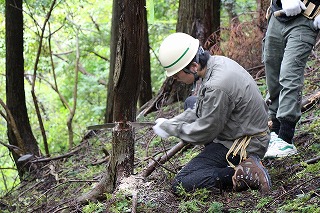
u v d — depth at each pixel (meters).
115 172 4.31
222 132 4.01
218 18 7.75
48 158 7.16
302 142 4.78
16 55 7.64
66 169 6.74
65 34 11.64
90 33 11.69
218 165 4.06
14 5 7.49
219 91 3.75
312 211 3.31
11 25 7.54
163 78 11.43
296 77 4.30
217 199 3.92
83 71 13.29
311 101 5.62
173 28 10.99
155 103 7.92
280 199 3.67
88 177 5.93
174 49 3.84
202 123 3.80
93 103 12.79
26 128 7.80
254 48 7.64
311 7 4.28
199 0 7.55
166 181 4.46
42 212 5.32
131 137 4.27
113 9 7.79
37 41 9.16
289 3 4.26
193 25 7.58
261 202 3.66
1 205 6.39
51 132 12.16
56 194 5.88
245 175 3.89
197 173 4.04
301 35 4.30
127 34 3.97
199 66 3.85
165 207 3.96
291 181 3.94
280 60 4.58
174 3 10.57
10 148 7.68
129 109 4.21
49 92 13.66
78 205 4.46
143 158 5.58
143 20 4.01
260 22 7.68
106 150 6.36
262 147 3.99
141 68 4.13
